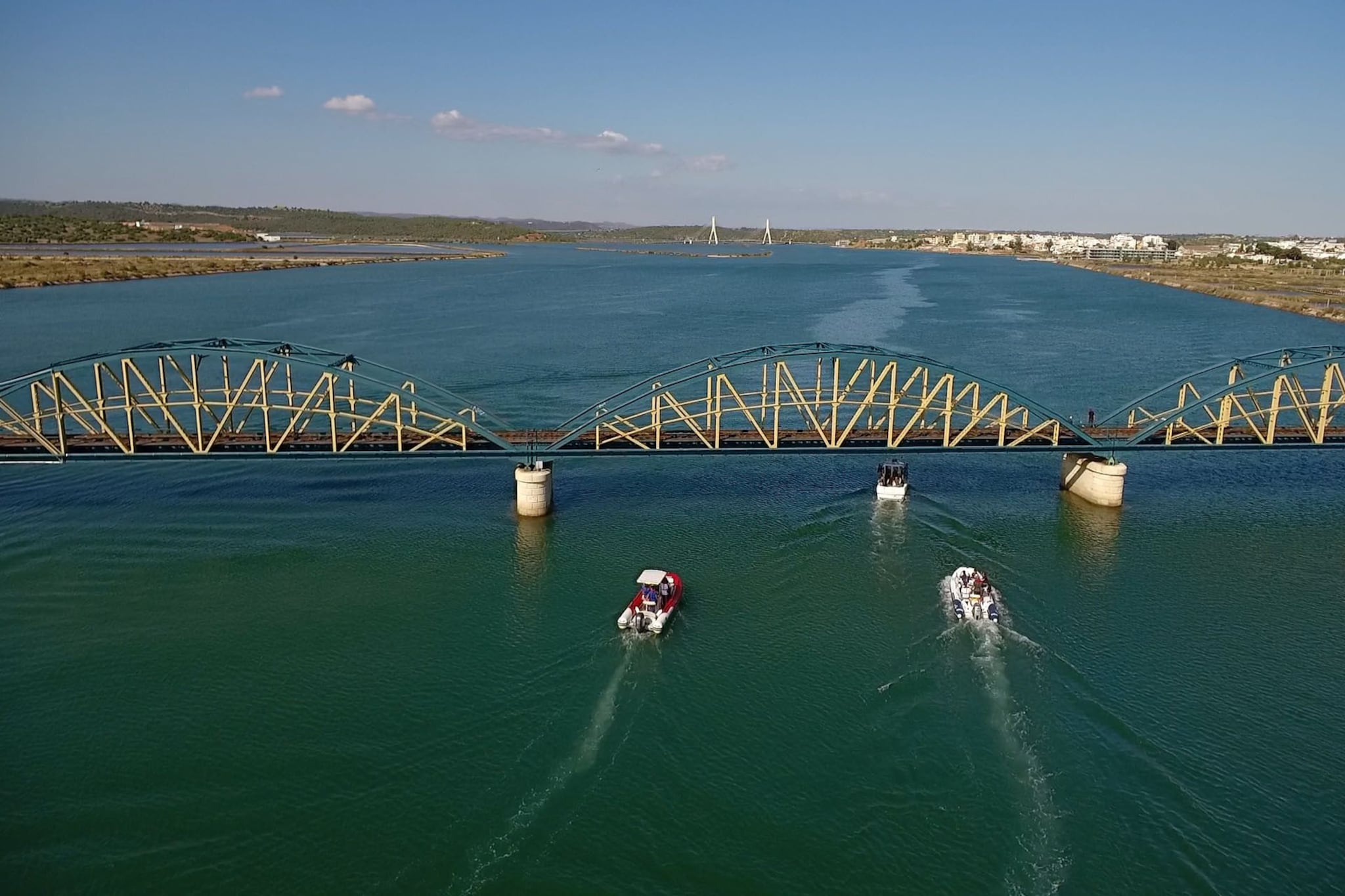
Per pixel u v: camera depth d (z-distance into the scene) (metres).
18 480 75.69
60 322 160.50
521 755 39.50
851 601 54.03
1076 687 44.56
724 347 145.88
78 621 51.34
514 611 52.81
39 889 32.44
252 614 52.31
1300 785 37.62
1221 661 47.28
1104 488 70.94
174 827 35.34
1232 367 84.75
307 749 39.97
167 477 77.12
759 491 75.50
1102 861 33.47
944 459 86.06
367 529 65.88
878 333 163.25
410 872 33.06
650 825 35.31
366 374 121.81
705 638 49.38
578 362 131.75
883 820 35.56
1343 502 73.06
